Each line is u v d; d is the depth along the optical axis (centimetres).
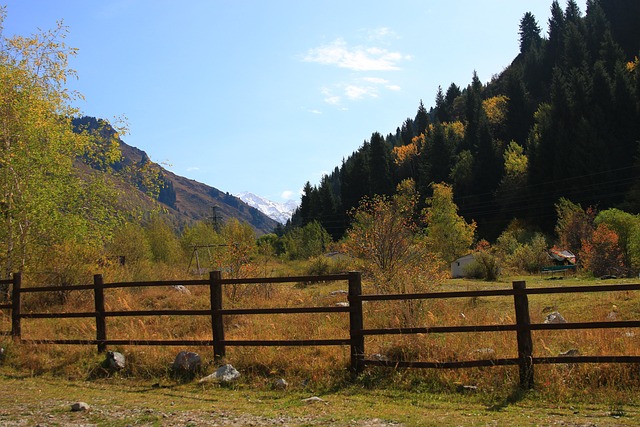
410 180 10106
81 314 995
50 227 1750
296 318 1195
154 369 888
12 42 1781
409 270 1609
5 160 1666
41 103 1756
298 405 673
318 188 13588
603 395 655
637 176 7219
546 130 8581
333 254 4031
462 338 886
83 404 670
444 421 572
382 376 780
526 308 705
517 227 7850
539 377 705
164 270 2609
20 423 601
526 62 14762
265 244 2414
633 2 14000
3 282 1092
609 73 10175
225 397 735
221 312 882
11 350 1020
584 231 4888
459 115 15962
